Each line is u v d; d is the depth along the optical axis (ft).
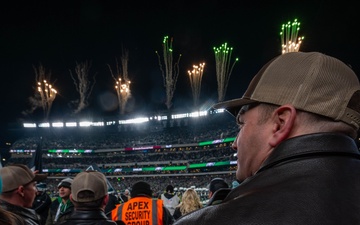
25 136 219.20
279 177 2.48
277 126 2.85
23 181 9.05
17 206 8.63
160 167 178.91
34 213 9.05
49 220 22.29
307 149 2.57
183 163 176.35
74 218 8.63
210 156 173.58
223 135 171.83
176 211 21.25
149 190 15.21
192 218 2.47
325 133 2.64
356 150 2.68
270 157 2.72
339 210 2.21
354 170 2.49
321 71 2.77
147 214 14.46
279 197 2.30
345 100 2.74
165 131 201.77
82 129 218.18
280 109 2.81
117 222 10.42
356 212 2.23
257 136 2.98
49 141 209.67
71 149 201.16
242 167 3.16
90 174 9.14
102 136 212.84
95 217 8.69
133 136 206.59
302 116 2.77
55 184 185.37
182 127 199.00
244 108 3.23
